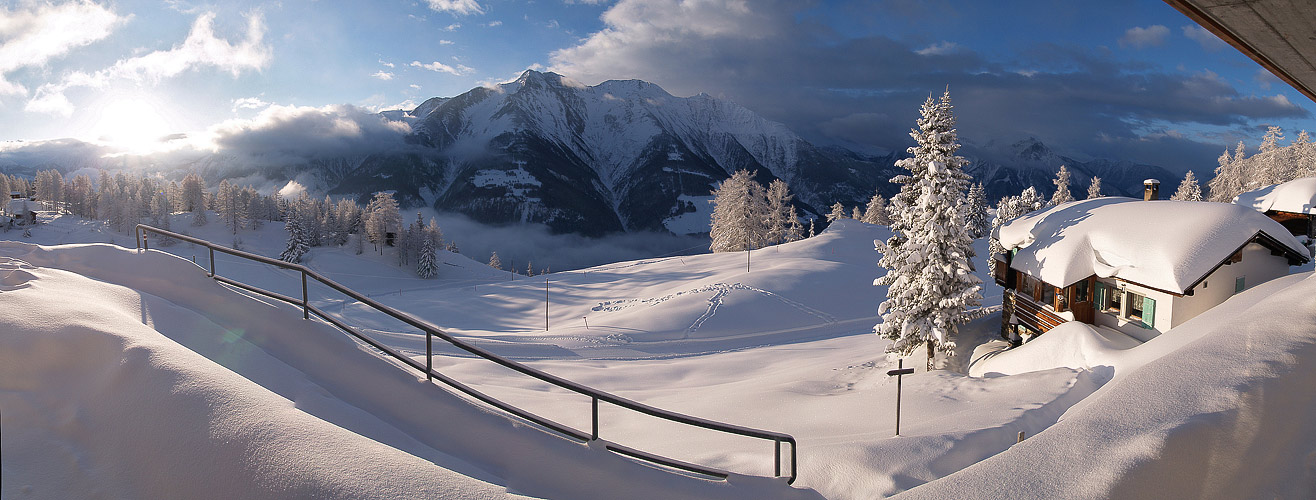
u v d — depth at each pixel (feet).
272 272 310.04
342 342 19.66
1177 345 44.60
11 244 24.06
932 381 60.75
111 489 10.56
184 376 12.50
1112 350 52.03
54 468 10.89
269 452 10.73
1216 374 13.97
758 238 293.23
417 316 194.49
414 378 18.60
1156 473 10.61
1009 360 63.10
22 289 17.30
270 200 539.29
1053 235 72.90
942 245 76.64
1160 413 12.54
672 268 254.88
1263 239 59.72
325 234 431.43
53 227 471.62
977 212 286.25
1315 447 11.52
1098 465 10.90
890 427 44.52
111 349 13.56
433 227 442.91
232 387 12.50
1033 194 292.40
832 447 29.94
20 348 13.37
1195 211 63.82
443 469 11.53
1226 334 16.38
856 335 131.85
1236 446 11.41
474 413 17.28
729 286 181.06
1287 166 219.00
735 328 149.28
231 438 10.98
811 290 178.70
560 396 51.75
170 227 478.59
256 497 10.03
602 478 15.42
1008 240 81.66
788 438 17.49
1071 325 58.49
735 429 17.08
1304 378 13.44
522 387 53.88
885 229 288.71
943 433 32.96
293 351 19.01
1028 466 11.12
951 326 76.79
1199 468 10.88
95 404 12.25
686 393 73.20
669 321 153.38
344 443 11.49
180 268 22.67
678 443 37.22
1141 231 64.69
